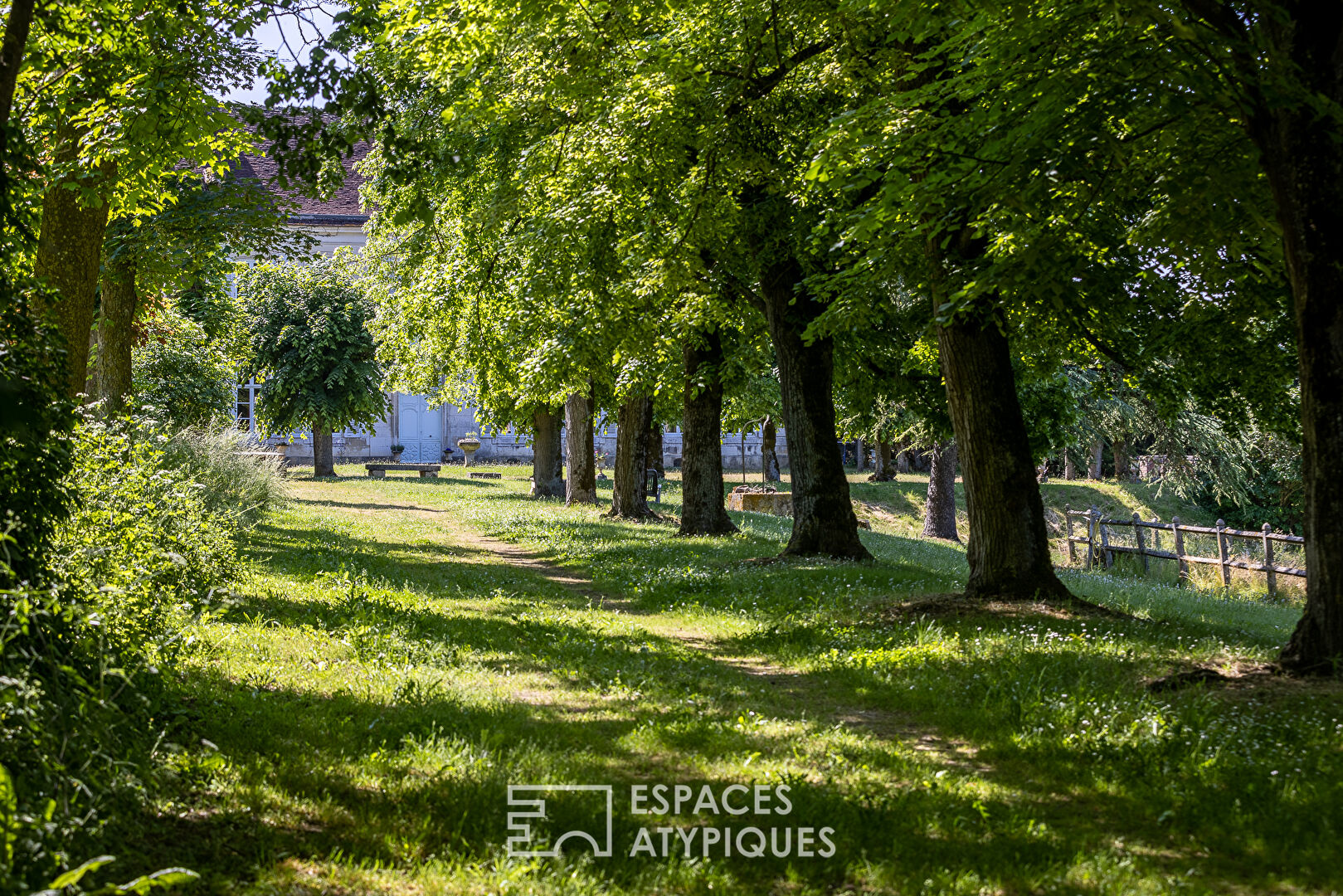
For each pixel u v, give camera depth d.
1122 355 15.53
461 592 14.87
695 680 9.27
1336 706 7.57
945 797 5.90
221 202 18.20
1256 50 8.37
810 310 18.14
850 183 10.45
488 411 35.56
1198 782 6.19
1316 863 4.97
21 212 6.58
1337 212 8.55
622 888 4.54
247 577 12.70
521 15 12.90
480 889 4.30
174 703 6.20
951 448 35.69
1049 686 8.47
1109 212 12.73
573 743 6.90
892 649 10.54
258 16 11.72
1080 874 4.79
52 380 6.02
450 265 22.70
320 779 5.64
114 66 12.05
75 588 6.52
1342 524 8.63
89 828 4.08
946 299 11.97
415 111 18.88
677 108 13.20
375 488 39.97
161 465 16.19
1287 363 14.27
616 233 17.36
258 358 42.59
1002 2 8.20
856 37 12.41
